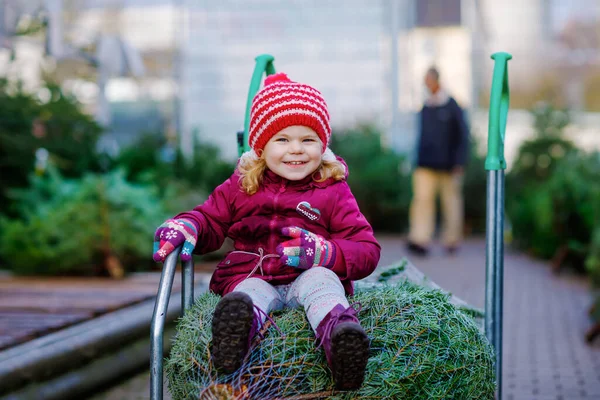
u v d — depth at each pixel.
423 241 9.12
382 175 11.47
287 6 12.46
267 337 2.16
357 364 1.99
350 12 12.39
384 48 12.40
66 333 3.73
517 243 10.07
